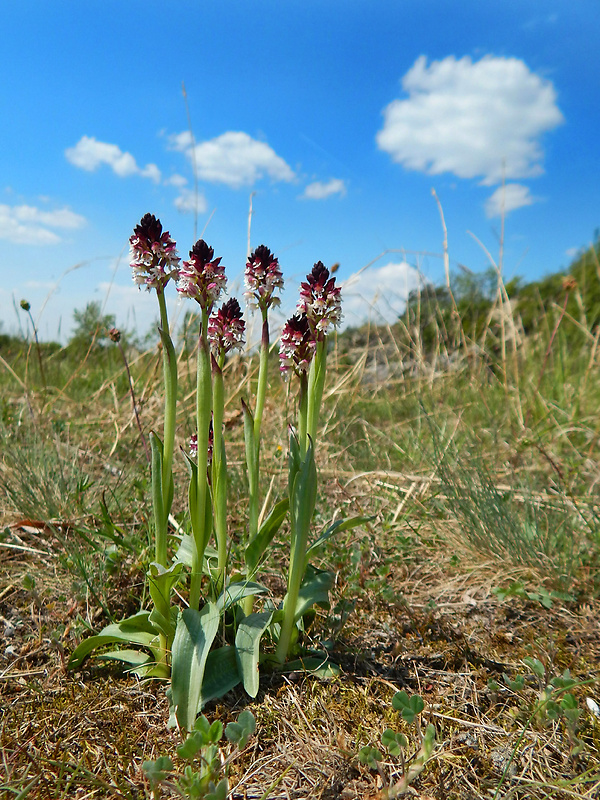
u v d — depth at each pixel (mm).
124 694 226
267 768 190
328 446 525
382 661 253
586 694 228
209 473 240
